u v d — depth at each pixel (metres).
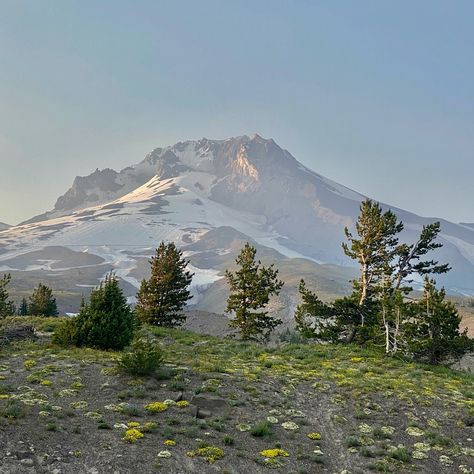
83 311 25.83
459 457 14.39
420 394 20.23
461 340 28.92
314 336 37.00
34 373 18.06
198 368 21.19
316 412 17.48
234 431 14.72
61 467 10.96
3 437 11.66
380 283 37.75
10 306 42.19
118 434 13.19
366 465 13.42
